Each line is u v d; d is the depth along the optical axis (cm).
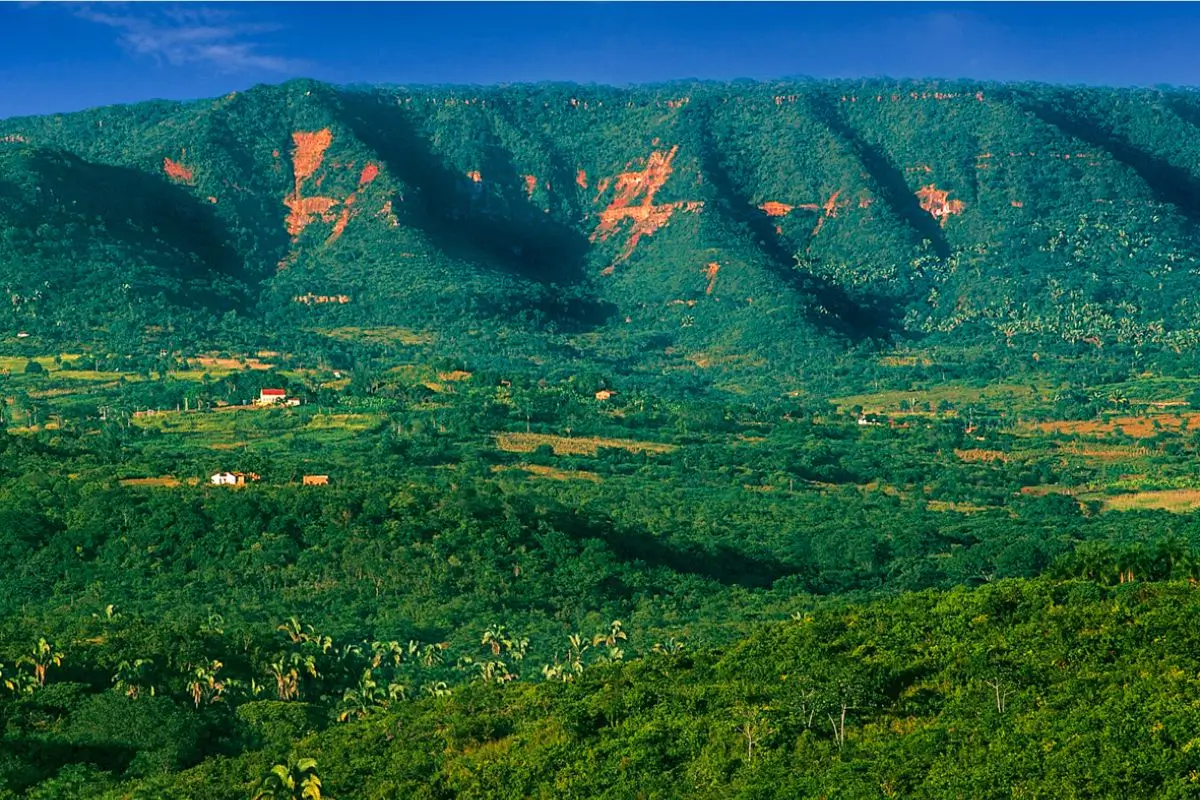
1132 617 14438
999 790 11262
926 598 16562
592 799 12388
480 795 12900
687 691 14562
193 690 16500
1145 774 11169
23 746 14562
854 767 12012
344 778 13600
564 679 16662
